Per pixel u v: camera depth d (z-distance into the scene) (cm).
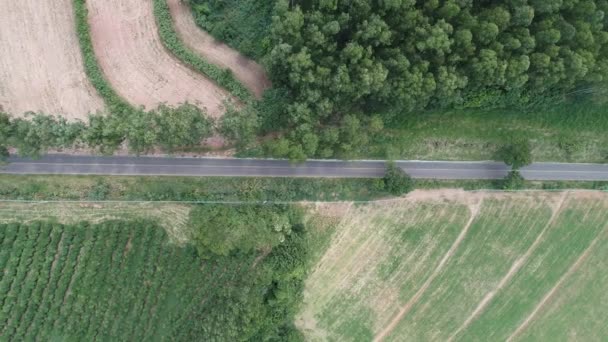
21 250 6775
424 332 7531
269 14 7450
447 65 6675
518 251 7762
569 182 7825
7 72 7062
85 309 6788
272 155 7194
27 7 7169
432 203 7625
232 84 7225
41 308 6738
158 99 7238
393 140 7488
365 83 6319
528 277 7769
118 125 6253
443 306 7588
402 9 6456
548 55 6700
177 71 7325
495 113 7638
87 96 7125
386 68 6550
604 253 7844
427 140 7569
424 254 7588
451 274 7619
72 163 6956
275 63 6612
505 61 6569
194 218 6762
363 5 6378
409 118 7500
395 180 7162
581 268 7850
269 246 7038
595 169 7850
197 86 7325
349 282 7450
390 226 7538
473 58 6600
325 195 7419
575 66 6612
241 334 6519
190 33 7456
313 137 6494
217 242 6569
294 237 7194
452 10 6469
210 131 6562
